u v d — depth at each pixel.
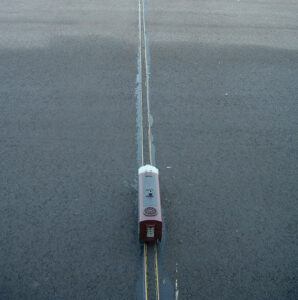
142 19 11.91
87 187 6.37
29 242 5.47
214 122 7.89
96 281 5.02
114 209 6.02
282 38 11.10
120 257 5.32
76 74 9.25
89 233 5.63
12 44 10.38
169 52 10.24
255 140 7.46
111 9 12.51
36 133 7.46
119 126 7.71
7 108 8.09
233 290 4.95
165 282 5.04
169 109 8.21
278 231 5.73
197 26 11.60
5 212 5.90
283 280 5.07
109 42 10.62
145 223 5.19
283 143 7.41
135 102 8.39
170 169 6.76
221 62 9.88
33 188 6.32
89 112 8.05
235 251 5.43
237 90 8.88
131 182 6.50
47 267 5.16
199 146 7.28
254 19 12.16
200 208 6.05
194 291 4.94
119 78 9.16
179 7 12.80
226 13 12.49
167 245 5.48
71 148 7.14
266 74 9.48
